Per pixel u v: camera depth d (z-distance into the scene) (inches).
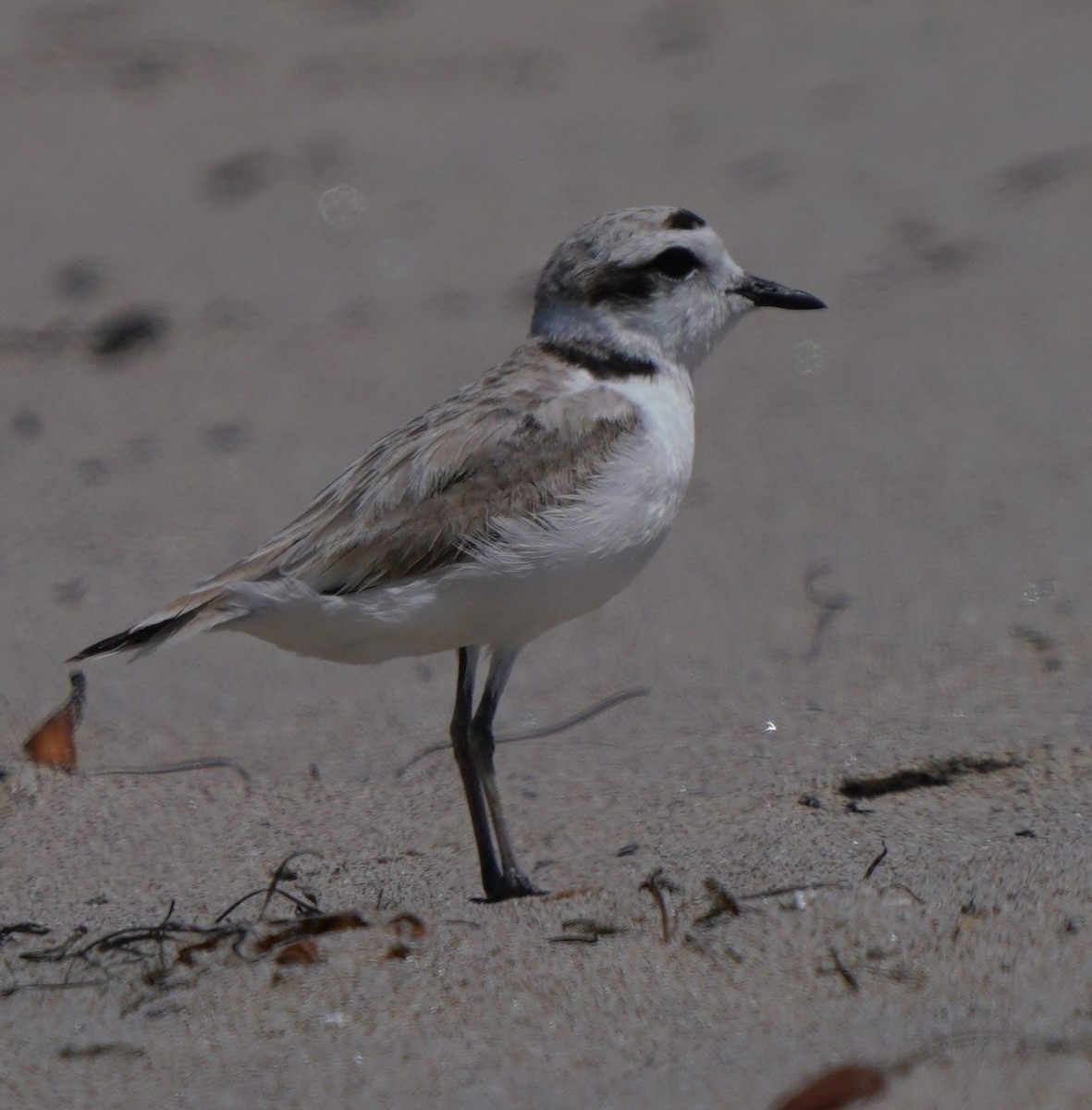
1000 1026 289.4
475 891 364.5
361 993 325.7
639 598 514.0
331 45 1013.2
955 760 397.4
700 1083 282.5
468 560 361.4
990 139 812.0
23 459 624.1
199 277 752.3
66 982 339.9
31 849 400.5
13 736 452.1
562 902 349.7
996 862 340.8
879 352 652.7
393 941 342.0
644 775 411.8
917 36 959.0
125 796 422.3
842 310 684.7
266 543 370.9
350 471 375.2
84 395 669.3
